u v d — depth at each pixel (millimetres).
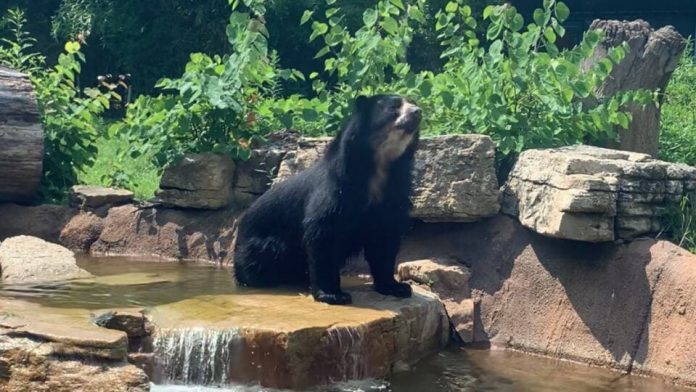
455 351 7738
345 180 7359
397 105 7352
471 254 8531
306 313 6867
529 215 8102
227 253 9688
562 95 9398
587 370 7246
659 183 7844
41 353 5793
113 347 5832
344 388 6449
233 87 10133
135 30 22094
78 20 22094
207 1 21969
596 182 7473
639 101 9305
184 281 8289
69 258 8805
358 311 7016
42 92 11578
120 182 11797
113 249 10266
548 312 7859
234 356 6340
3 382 5793
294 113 10570
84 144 12062
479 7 20891
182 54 22250
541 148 9062
